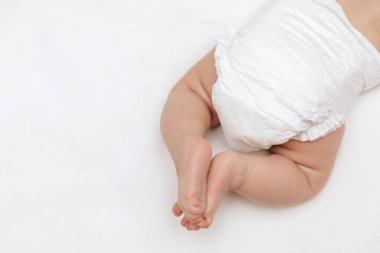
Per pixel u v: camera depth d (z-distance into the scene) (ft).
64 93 3.14
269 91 2.73
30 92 3.14
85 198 2.89
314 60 2.77
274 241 2.81
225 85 2.78
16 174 2.94
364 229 2.83
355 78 2.85
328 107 2.77
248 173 2.67
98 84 3.16
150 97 3.14
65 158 2.97
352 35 2.85
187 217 2.53
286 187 2.74
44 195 2.89
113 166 2.96
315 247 2.80
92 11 3.36
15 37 3.28
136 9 3.37
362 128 3.03
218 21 3.33
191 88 2.94
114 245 2.80
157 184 2.92
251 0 3.37
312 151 2.79
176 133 2.75
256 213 2.86
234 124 2.79
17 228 2.82
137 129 3.05
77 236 2.81
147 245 2.80
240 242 2.81
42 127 3.05
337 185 2.92
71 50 3.25
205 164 2.53
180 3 3.37
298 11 2.87
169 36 3.30
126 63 3.22
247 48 2.82
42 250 2.79
